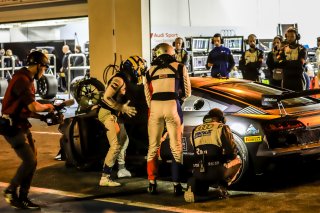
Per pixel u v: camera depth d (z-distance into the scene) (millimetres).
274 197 6277
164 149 6980
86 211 5996
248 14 14062
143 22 11578
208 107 6859
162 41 12016
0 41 21969
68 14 12852
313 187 6691
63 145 7992
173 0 12242
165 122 6414
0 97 16922
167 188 6887
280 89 7359
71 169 8188
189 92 6438
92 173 7906
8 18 13891
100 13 12055
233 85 7246
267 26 14453
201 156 6016
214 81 7324
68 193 6809
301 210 5715
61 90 19281
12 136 5801
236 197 6320
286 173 7480
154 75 6352
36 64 5887
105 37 12031
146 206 6090
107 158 7066
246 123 6461
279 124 6414
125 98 6984
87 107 8695
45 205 6293
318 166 7629
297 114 6609
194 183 6109
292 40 9859
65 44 20359
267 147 6359
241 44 13484
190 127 6836
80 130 7793
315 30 15188
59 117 6086
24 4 13484
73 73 18562
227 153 5926
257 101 6766
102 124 7234
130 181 7332
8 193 6000
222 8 13445
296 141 6477
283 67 9945
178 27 12414
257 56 11469
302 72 9844
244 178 6496
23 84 5746
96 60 12195
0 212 6062
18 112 5789
